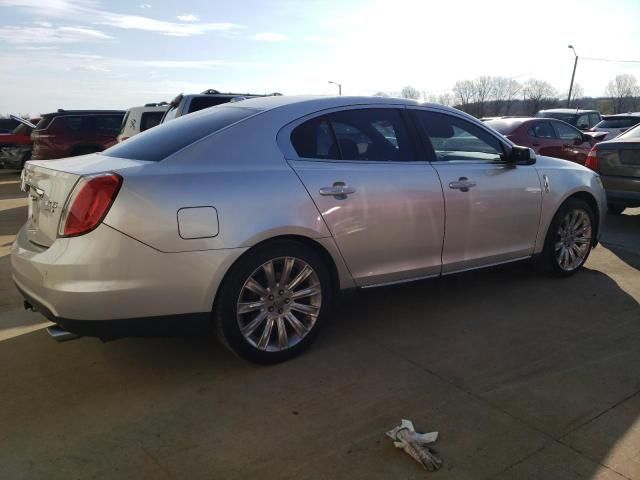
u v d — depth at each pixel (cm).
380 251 374
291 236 335
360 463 250
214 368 340
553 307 438
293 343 347
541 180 469
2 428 278
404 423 274
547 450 258
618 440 266
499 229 442
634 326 400
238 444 265
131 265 286
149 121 1066
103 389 316
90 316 286
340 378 327
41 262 291
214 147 323
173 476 243
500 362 346
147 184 292
